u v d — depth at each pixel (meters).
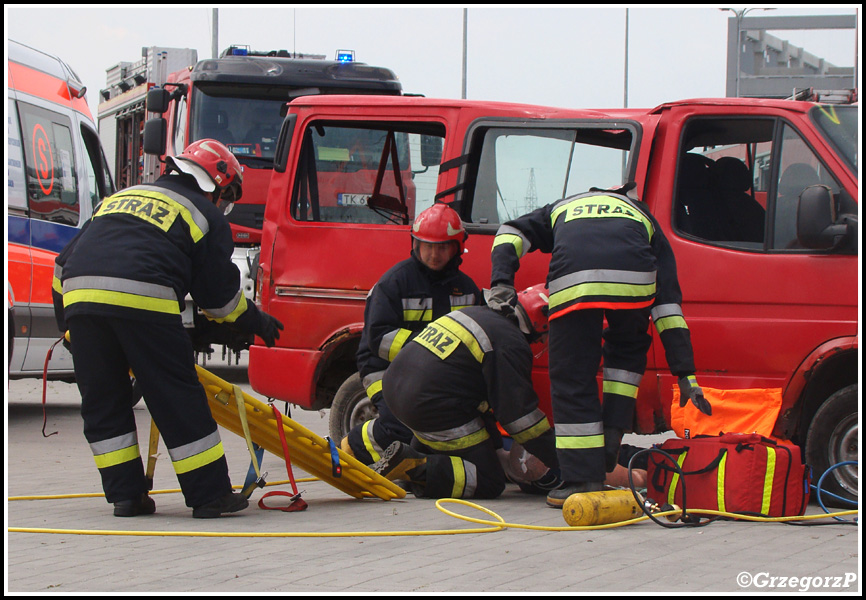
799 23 51.06
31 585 9.53
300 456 14.73
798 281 14.61
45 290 25.08
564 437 13.25
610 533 12.30
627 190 13.98
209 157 13.89
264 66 36.09
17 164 24.31
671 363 13.27
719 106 15.55
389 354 15.59
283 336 17.56
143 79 46.97
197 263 13.52
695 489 13.50
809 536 12.13
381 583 9.62
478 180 16.81
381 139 17.52
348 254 17.20
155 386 13.00
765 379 14.71
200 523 12.90
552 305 13.27
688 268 15.17
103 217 13.30
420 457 15.05
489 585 9.56
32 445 21.50
